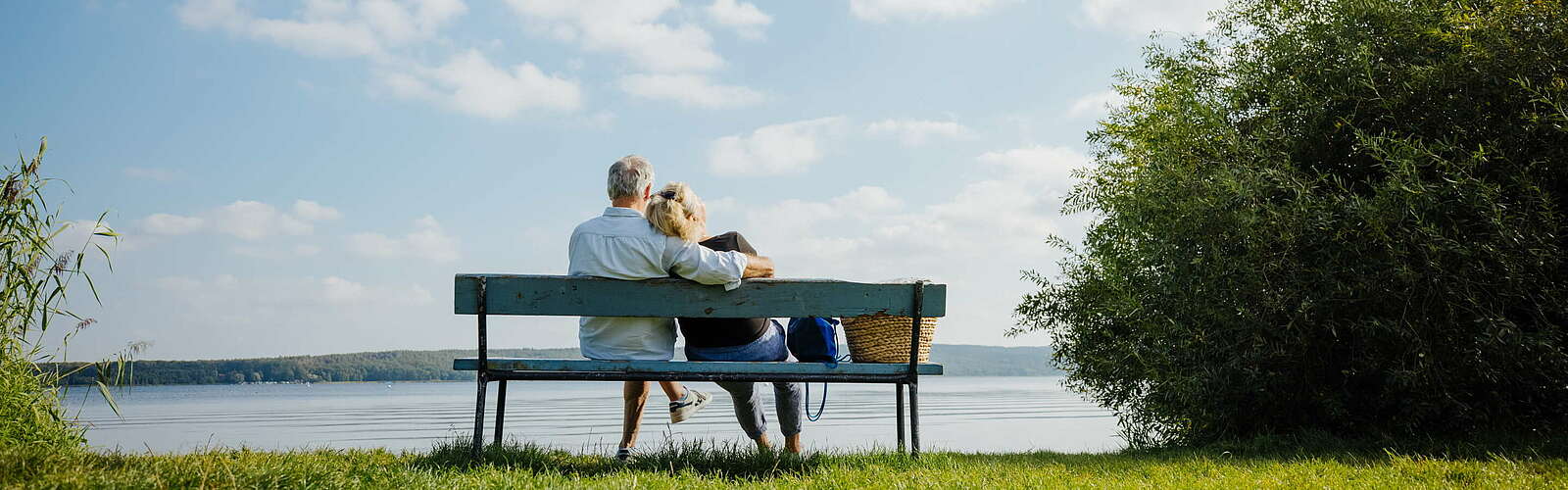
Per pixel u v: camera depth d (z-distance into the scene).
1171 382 6.15
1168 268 6.22
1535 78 5.65
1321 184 6.27
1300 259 5.86
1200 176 6.27
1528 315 5.65
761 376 4.45
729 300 4.44
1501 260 5.19
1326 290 5.61
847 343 4.86
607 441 11.80
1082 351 7.29
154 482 3.01
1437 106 6.01
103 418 25.19
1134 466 4.63
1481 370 5.36
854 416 22.55
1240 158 6.47
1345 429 6.15
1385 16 6.44
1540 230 5.39
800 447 5.38
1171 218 6.18
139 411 33.56
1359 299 5.48
